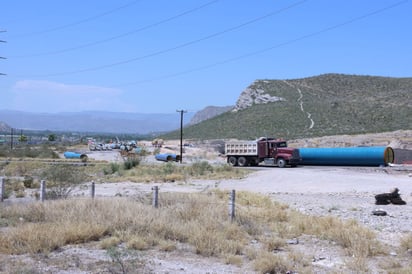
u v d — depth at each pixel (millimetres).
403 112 119750
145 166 56938
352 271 11992
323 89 161375
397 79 164250
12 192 32125
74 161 69438
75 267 11602
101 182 43625
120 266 11617
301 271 11742
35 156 82938
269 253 13148
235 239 15219
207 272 11547
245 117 143375
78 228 14922
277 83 171625
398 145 73688
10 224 16906
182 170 52531
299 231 17375
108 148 115000
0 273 10625
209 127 147500
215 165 56312
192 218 17188
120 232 15055
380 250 14281
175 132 161500
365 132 105062
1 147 94688
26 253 12898
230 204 17828
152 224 15703
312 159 60688
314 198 31250
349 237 15461
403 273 11602
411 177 44500
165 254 13328
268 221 19562
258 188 39062
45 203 19844
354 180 41750
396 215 23172
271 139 63188
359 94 150875
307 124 121688
